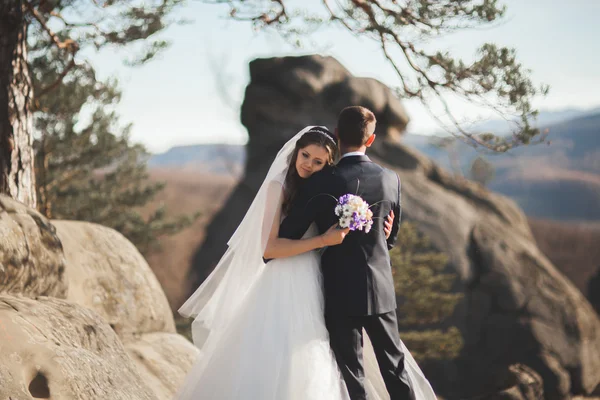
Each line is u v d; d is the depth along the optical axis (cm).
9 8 532
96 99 1164
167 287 2145
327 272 327
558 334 1361
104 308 523
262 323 329
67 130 1148
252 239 352
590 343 1379
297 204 325
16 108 545
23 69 553
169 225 1420
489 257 1468
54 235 432
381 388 371
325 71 1767
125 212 1352
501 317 1387
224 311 352
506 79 566
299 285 329
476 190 1723
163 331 580
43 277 404
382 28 591
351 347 321
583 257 3856
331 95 1752
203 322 366
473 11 564
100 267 548
